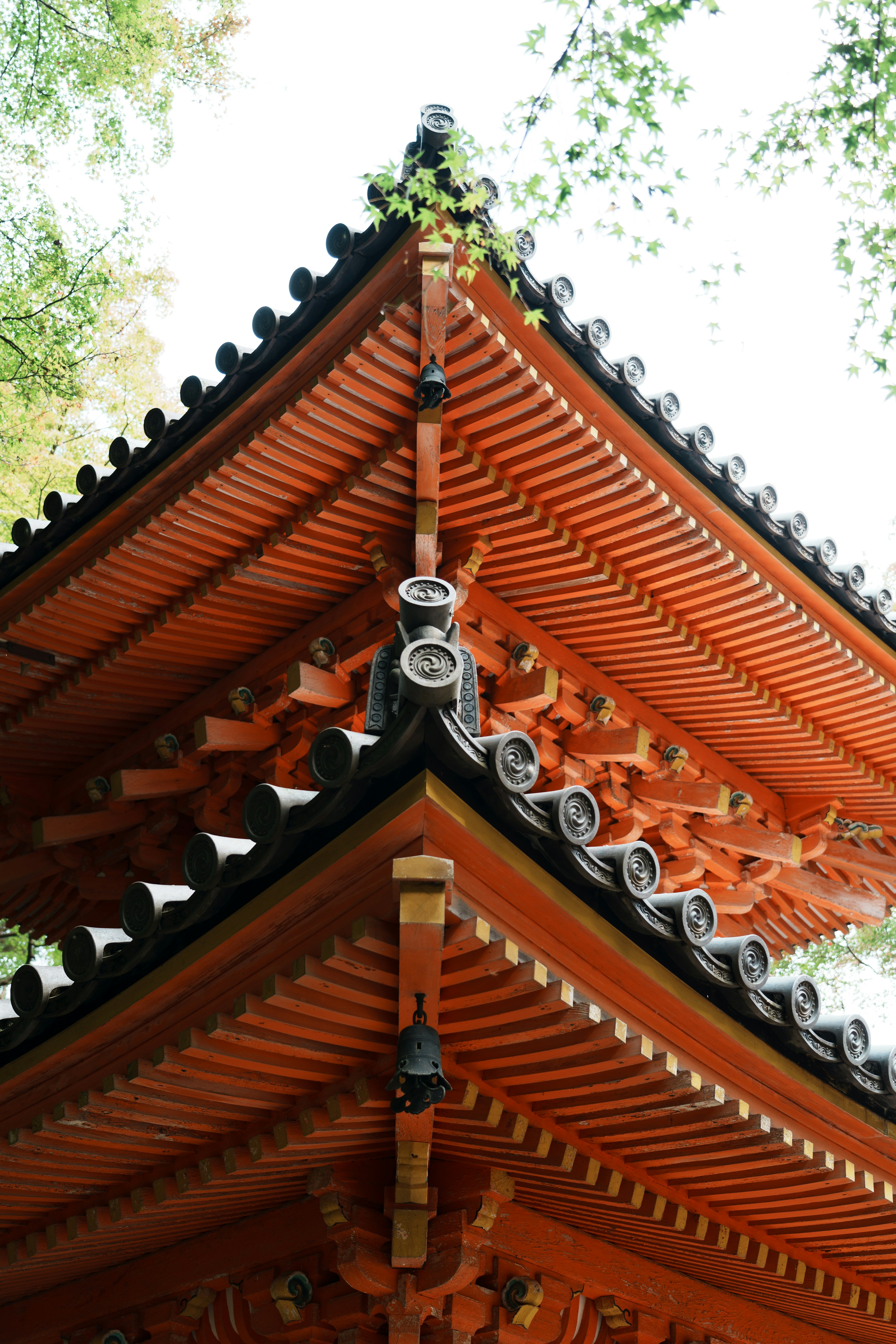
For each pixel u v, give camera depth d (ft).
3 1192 19.07
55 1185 19.04
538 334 22.44
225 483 24.38
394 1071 15.74
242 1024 15.19
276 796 14.60
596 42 18.49
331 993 14.61
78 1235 19.62
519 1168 17.70
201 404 23.81
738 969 16.15
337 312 21.65
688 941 15.69
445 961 14.34
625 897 15.17
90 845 32.94
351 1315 17.71
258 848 14.64
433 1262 17.46
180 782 29.78
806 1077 17.69
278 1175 17.95
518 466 24.26
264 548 25.85
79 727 32.01
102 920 35.78
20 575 27.86
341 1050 15.80
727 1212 19.15
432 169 20.63
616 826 30.94
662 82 18.61
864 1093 18.49
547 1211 19.51
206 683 30.48
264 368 23.20
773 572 27.17
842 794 34.35
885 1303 22.50
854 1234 19.36
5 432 60.95
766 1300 23.12
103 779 31.91
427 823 13.52
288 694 27.37
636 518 25.13
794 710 31.27
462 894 13.88
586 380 23.22
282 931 15.26
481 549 25.57
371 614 26.68
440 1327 17.43
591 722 29.25
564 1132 17.13
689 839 31.89
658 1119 16.44
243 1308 19.74
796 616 27.71
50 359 60.90
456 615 26.20
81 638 28.91
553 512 25.21
